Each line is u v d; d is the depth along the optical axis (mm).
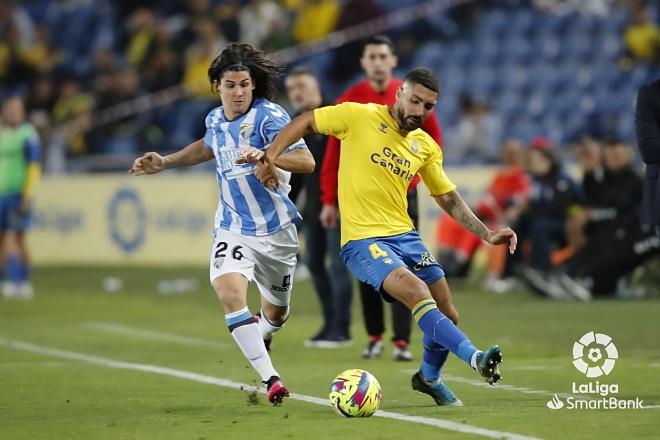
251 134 25703
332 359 34969
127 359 35219
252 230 25797
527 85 82750
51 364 34062
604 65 83125
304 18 82375
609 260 54531
